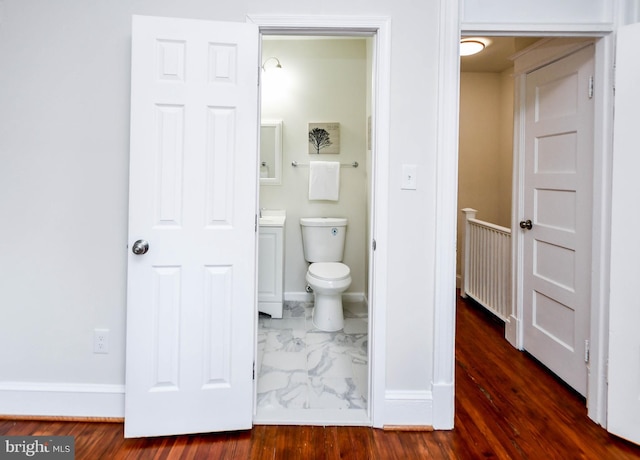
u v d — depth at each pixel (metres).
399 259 1.78
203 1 1.73
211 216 1.70
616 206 1.70
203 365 1.73
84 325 1.81
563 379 2.18
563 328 2.18
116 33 1.74
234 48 1.67
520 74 2.55
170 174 1.66
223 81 1.67
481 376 2.27
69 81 1.74
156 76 1.63
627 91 1.66
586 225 1.97
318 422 1.81
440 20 1.71
